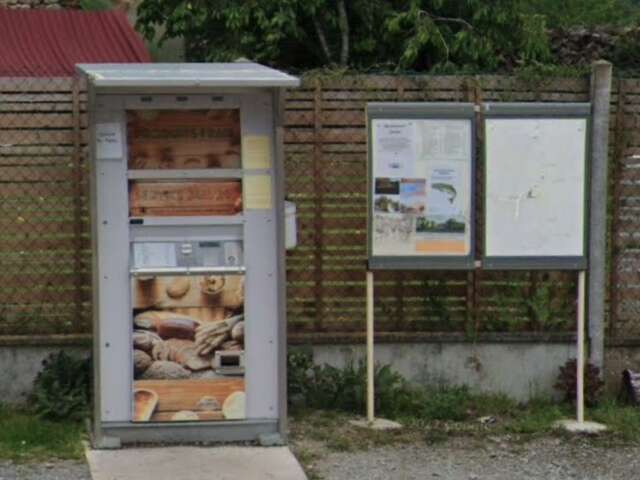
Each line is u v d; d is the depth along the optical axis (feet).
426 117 25.22
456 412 26.02
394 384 26.37
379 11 39.75
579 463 23.77
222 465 22.80
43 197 25.84
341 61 39.70
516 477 22.94
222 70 23.72
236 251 23.57
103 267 23.25
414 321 26.96
